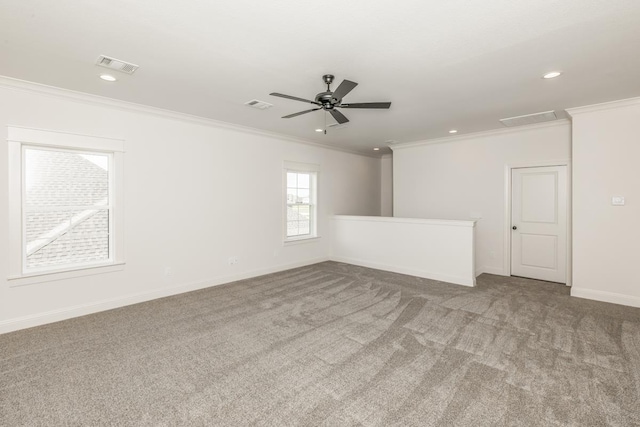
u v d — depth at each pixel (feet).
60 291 10.94
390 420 5.97
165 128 13.51
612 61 8.61
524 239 16.67
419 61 8.57
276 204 18.16
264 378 7.38
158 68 8.96
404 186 21.33
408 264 17.49
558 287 14.83
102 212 12.13
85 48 7.80
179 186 14.01
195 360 8.20
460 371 7.64
